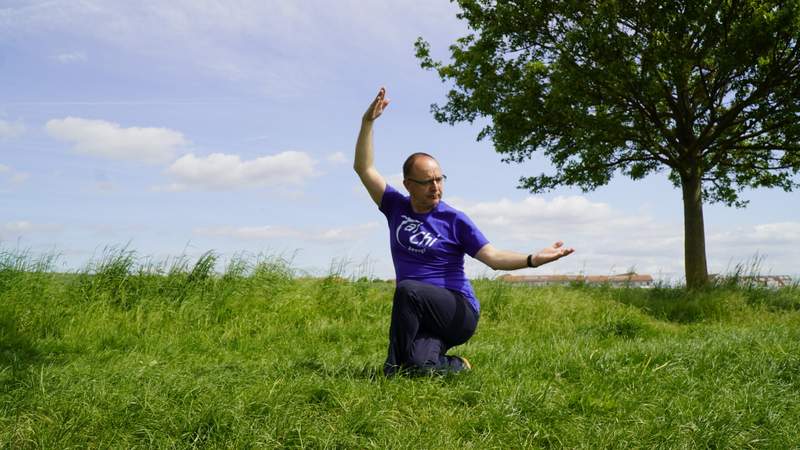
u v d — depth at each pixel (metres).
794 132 14.80
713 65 15.29
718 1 13.60
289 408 3.58
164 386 4.02
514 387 4.23
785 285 13.03
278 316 8.54
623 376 4.74
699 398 4.38
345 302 9.51
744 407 4.14
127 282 8.91
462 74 16.91
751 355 5.50
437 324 4.43
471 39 17.50
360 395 3.92
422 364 4.36
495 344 6.62
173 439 3.29
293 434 3.33
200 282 9.23
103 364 5.49
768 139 16.83
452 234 4.45
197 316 8.17
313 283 10.47
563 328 9.02
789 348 5.72
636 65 15.47
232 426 3.35
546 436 3.53
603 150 16.31
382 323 8.63
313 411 3.68
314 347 6.91
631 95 15.37
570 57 15.09
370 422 3.53
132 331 7.47
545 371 4.92
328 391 3.92
